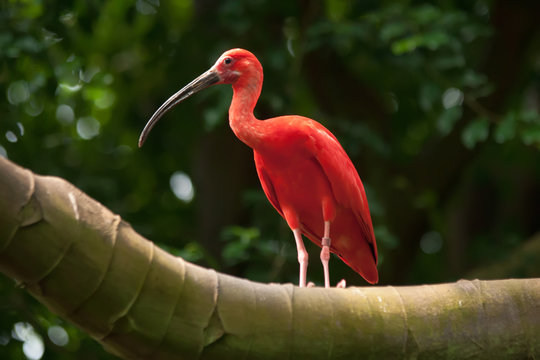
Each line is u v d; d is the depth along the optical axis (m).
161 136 15.50
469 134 10.70
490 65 13.48
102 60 15.62
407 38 10.73
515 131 10.73
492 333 4.75
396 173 13.47
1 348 10.78
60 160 14.41
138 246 4.07
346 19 12.98
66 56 11.66
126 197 15.79
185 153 15.96
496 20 13.65
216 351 4.31
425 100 11.00
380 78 15.20
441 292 4.84
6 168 3.72
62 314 4.06
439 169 13.42
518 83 15.09
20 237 3.72
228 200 14.29
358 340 4.57
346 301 4.63
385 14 11.30
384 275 12.98
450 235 18.19
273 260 12.09
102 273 3.93
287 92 12.23
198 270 4.36
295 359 4.47
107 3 13.73
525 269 11.27
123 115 15.92
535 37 14.69
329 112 13.70
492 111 13.35
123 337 4.14
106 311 4.02
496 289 4.88
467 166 13.59
